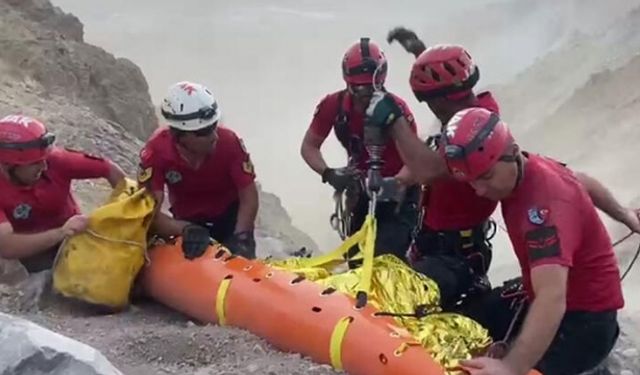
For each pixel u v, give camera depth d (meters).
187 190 7.12
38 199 6.86
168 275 6.70
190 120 6.61
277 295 5.97
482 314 5.95
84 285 6.71
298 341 5.72
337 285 5.84
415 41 6.68
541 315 4.70
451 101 5.83
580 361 5.30
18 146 6.57
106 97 15.84
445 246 6.21
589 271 5.18
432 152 5.79
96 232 6.80
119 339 6.06
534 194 4.83
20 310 6.74
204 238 6.75
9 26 15.23
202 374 5.59
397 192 6.66
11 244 6.66
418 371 5.09
